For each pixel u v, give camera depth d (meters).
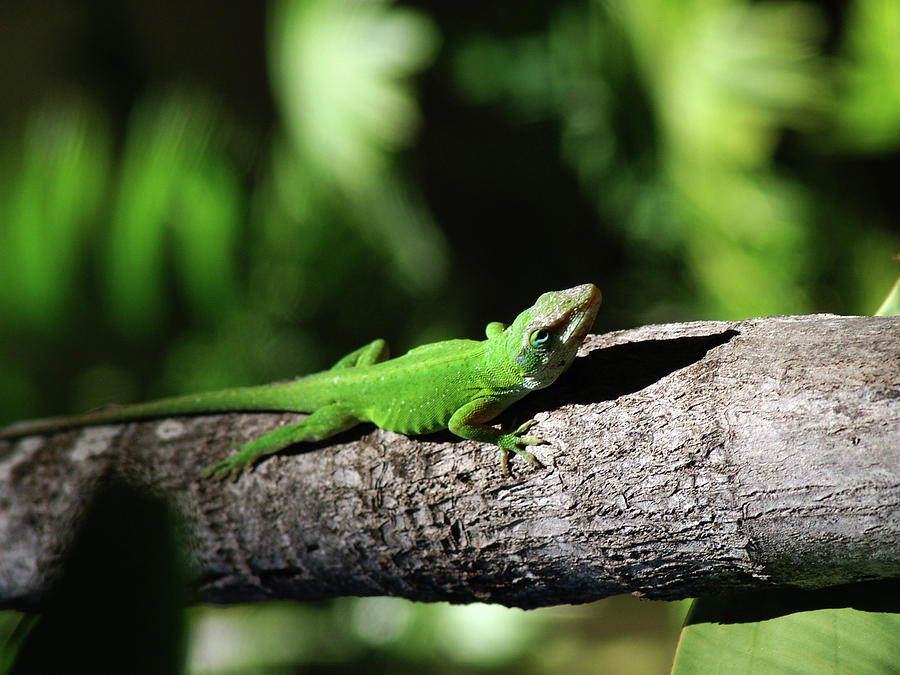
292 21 9.88
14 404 9.27
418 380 4.82
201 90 12.66
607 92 10.14
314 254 10.62
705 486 3.70
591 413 4.18
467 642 10.70
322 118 9.67
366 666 10.35
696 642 3.86
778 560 3.67
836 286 9.58
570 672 10.71
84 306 9.38
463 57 12.57
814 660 3.57
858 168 9.96
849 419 3.47
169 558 2.10
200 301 9.86
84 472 5.69
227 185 9.85
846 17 9.71
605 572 4.11
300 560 4.96
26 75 16.39
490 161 13.43
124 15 16.30
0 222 8.96
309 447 5.12
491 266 13.67
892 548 3.39
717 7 8.55
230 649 10.40
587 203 12.86
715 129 8.62
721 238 9.12
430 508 4.47
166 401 5.80
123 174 9.40
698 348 4.20
